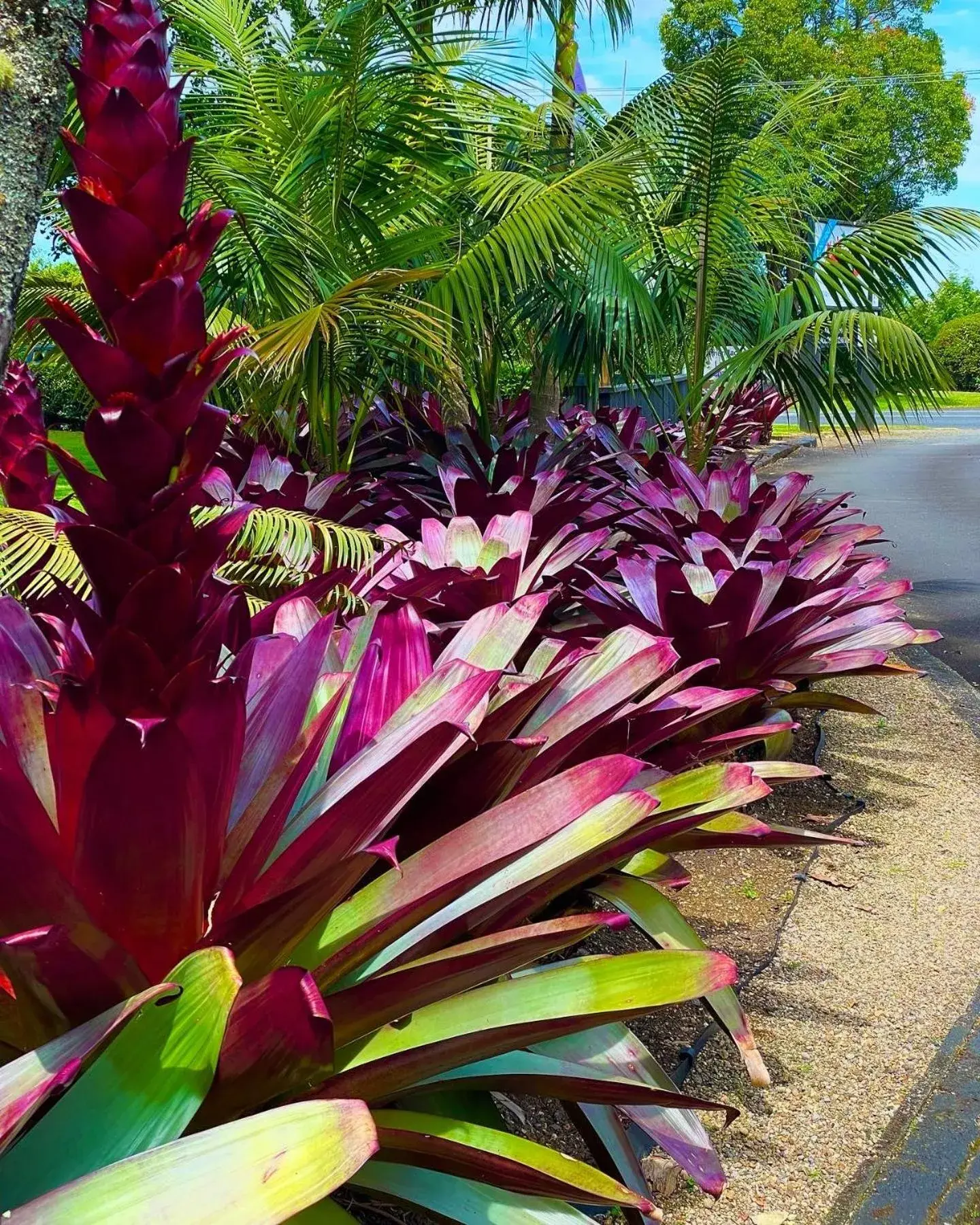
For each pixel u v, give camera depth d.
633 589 3.74
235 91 5.51
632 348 6.97
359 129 5.37
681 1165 1.91
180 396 1.16
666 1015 2.82
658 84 6.57
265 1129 1.03
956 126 36.19
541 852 1.65
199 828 1.26
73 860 1.27
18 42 2.49
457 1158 1.46
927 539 11.45
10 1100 1.02
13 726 1.52
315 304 5.22
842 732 5.32
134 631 1.20
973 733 5.34
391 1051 1.50
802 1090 2.51
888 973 3.05
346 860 1.32
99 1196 0.98
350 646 2.22
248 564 3.19
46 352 5.20
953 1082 2.51
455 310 5.86
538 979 1.58
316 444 5.94
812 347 7.18
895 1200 2.13
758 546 4.52
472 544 3.54
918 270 6.89
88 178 1.15
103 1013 1.21
